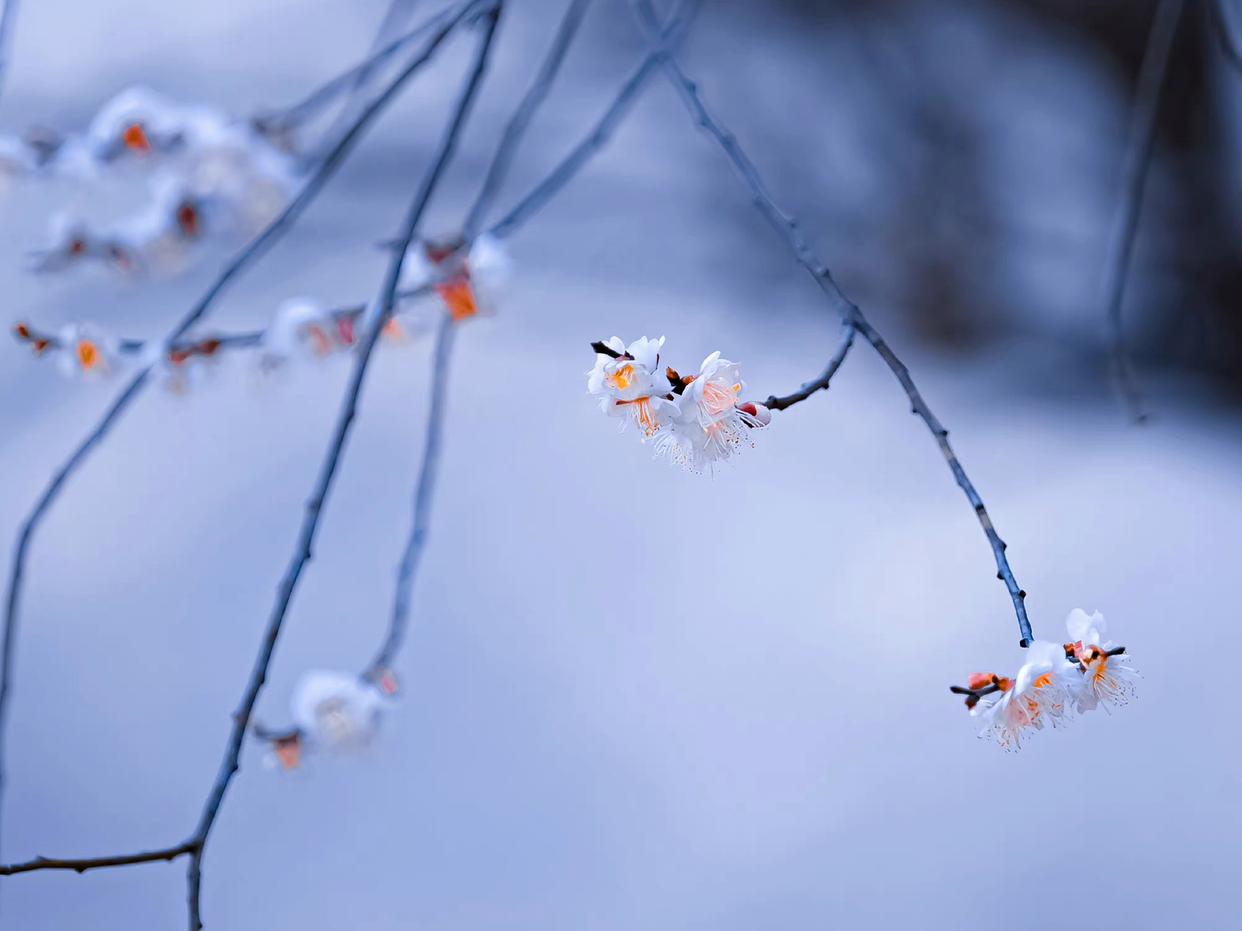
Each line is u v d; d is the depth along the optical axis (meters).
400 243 1.50
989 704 1.41
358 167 2.89
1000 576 1.41
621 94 1.57
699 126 1.50
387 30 1.70
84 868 1.42
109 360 1.61
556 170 1.57
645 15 1.56
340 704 1.58
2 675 1.53
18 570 1.53
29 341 1.62
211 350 1.62
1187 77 2.58
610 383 1.42
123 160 1.64
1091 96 2.80
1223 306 2.67
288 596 1.45
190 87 2.48
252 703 1.44
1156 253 2.68
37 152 1.65
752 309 3.30
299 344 1.62
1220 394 2.78
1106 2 2.67
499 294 1.60
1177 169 2.63
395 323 1.62
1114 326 1.62
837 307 1.44
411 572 1.59
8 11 1.61
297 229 2.72
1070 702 1.41
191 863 1.43
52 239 1.65
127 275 1.66
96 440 1.53
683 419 1.42
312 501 1.46
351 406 1.47
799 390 1.42
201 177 1.64
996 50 2.91
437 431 1.60
